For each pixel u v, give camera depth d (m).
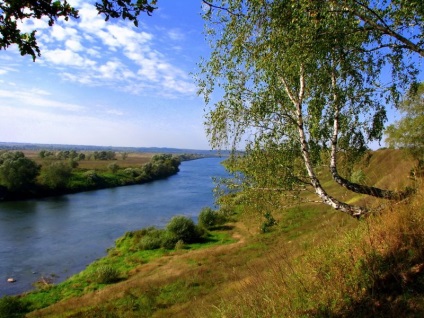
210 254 25.27
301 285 5.65
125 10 2.99
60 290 21.39
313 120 8.49
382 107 8.73
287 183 8.98
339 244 6.35
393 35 5.74
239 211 10.44
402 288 4.51
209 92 9.23
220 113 9.08
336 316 4.61
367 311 4.47
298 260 7.73
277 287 6.22
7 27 2.79
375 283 4.76
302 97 8.44
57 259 27.41
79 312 16.95
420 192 6.10
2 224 37.72
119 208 48.09
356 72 8.49
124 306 17.19
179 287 18.86
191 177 95.00
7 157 70.75
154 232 32.06
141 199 56.16
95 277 22.73
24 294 20.88
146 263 25.80
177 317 13.31
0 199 54.41
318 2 5.58
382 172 30.33
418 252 4.89
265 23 7.45
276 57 7.45
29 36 2.91
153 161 108.81
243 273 17.20
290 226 26.27
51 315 17.23
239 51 8.32
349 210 8.20
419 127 23.08
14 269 25.12
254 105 8.72
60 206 50.00
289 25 6.54
